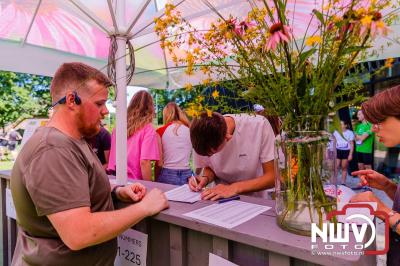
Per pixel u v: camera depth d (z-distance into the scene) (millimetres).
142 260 1118
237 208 1034
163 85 2590
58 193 794
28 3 1909
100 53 2420
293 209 797
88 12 1353
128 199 1183
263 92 802
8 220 1860
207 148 1342
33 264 908
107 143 2770
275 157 868
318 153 789
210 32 863
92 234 799
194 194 1262
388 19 706
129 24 1364
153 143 2297
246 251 859
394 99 998
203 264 968
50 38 2131
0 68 1913
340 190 1071
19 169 868
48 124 981
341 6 686
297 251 693
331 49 714
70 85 946
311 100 758
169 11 901
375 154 4504
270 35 675
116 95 1405
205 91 904
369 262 790
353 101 767
